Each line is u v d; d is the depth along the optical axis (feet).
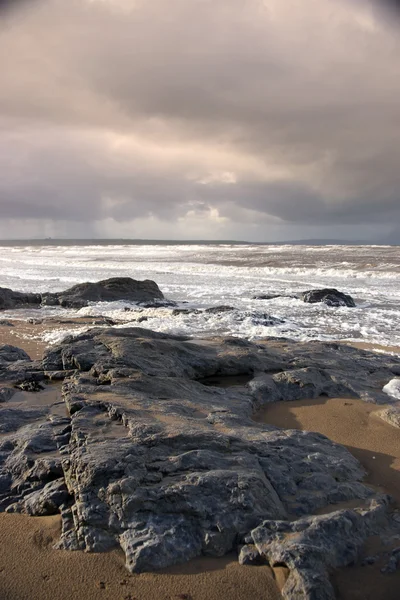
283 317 53.11
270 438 16.75
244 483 13.11
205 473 13.47
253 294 72.54
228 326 46.03
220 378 26.96
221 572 11.55
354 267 106.83
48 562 11.97
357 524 12.76
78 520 12.66
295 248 182.91
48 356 25.70
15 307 61.87
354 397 24.75
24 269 118.32
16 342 38.19
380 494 15.10
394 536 13.05
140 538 11.96
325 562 11.53
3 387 21.79
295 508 13.48
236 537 12.26
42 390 22.00
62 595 11.04
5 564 12.01
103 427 16.25
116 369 22.18
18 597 11.02
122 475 13.19
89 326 46.19
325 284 83.82
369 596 11.08
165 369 24.08
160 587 11.19
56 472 14.69
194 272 107.04
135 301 65.26
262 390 24.34
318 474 14.99
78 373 22.97
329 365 28.32
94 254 186.09
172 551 11.82
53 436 16.43
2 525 13.41
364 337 43.04
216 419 18.19
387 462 18.01
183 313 53.57
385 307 60.70
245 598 10.94
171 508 12.57
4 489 14.78
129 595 11.02
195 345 29.30
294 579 10.93
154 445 14.65
